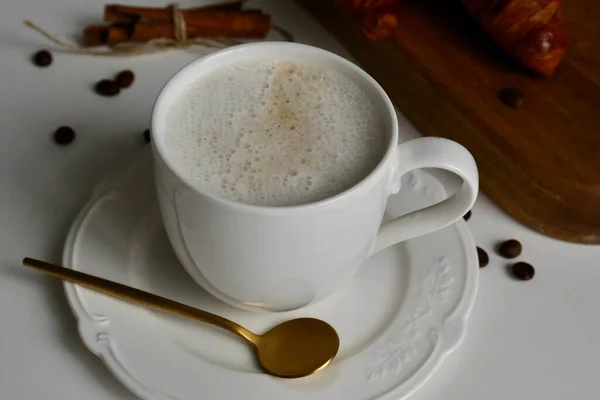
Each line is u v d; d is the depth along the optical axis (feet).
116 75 1.86
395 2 1.81
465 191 1.42
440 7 1.89
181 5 1.99
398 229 1.47
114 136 1.75
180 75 1.44
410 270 1.54
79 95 1.82
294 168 1.38
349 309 1.51
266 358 1.44
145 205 1.59
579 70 1.79
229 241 1.34
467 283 1.52
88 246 1.53
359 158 1.39
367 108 1.45
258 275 1.38
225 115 1.43
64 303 1.52
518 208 1.68
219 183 1.36
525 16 1.71
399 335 1.46
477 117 1.70
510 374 1.49
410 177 1.65
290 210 1.30
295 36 1.97
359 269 1.55
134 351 1.41
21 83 1.82
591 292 1.59
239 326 1.46
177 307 1.46
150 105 1.82
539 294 1.58
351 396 1.39
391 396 1.40
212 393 1.38
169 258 1.55
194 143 1.40
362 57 1.91
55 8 1.98
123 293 1.46
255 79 1.48
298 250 1.35
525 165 1.64
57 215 1.63
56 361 1.46
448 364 1.49
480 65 1.79
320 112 1.45
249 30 1.92
